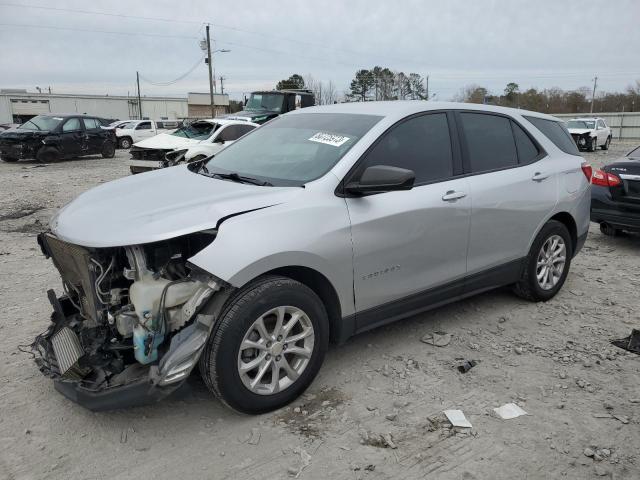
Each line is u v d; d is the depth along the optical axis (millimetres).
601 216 7191
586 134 26703
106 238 2928
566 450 2990
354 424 3195
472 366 3885
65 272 3445
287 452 2951
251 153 4234
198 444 3016
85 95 68875
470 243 4254
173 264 3068
